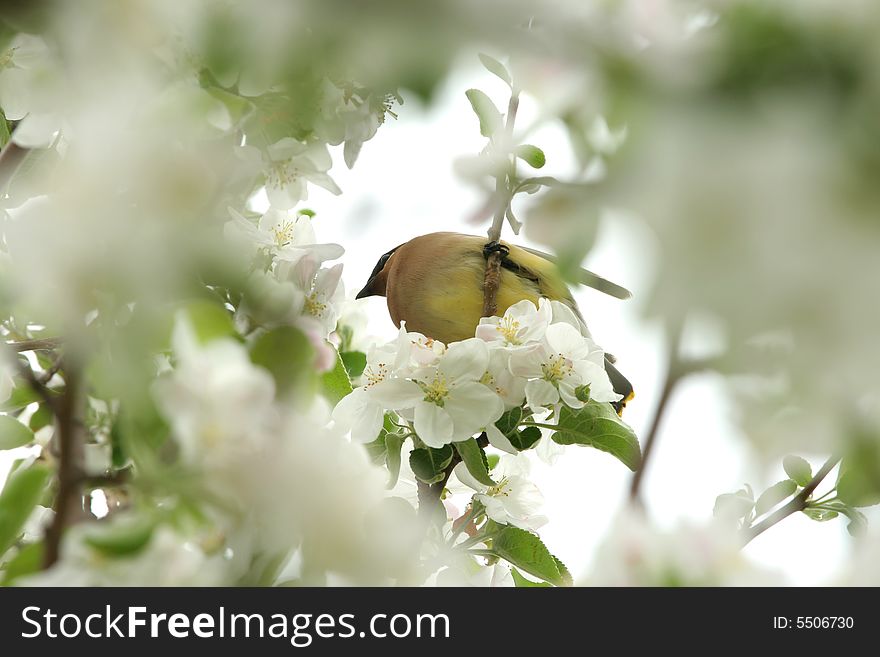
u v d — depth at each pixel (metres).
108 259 1.58
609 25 1.10
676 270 1.00
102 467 1.75
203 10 1.43
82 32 1.50
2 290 1.67
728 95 1.05
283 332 1.68
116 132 1.57
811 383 1.08
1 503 1.68
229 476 1.65
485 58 1.22
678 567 1.66
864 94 1.01
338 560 1.66
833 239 0.97
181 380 1.65
